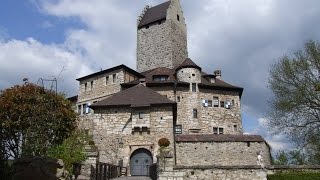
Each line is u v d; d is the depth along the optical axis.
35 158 16.47
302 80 37.12
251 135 37.88
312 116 36.31
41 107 24.41
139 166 32.19
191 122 47.03
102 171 25.70
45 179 16.17
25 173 15.98
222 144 36.19
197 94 48.34
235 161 35.72
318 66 37.03
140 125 32.88
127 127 33.31
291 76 37.47
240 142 36.50
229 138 36.78
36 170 16.11
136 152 32.66
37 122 23.45
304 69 37.16
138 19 61.62
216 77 55.00
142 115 33.22
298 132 36.34
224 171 23.02
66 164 21.12
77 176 22.17
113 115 33.91
